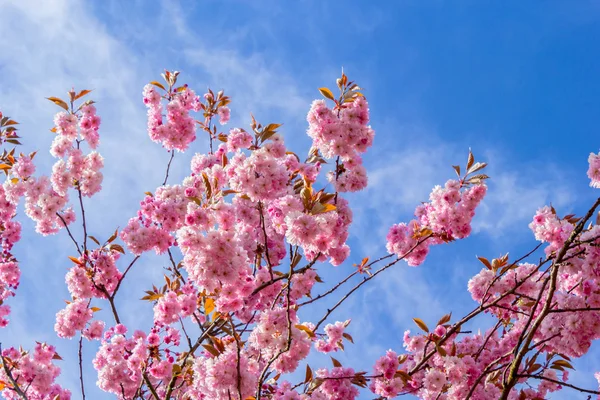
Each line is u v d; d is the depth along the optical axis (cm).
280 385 536
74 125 641
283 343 427
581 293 475
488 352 611
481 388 561
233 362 415
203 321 606
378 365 558
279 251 590
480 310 520
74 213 689
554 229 510
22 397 553
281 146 518
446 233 593
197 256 427
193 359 514
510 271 566
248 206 579
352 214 530
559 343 463
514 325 606
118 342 603
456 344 636
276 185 456
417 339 607
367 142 492
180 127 696
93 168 632
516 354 436
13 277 745
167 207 580
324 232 436
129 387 593
